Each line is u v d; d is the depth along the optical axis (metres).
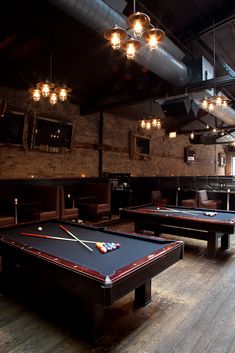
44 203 5.88
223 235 4.64
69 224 3.54
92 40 5.03
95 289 1.78
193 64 5.35
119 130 8.93
